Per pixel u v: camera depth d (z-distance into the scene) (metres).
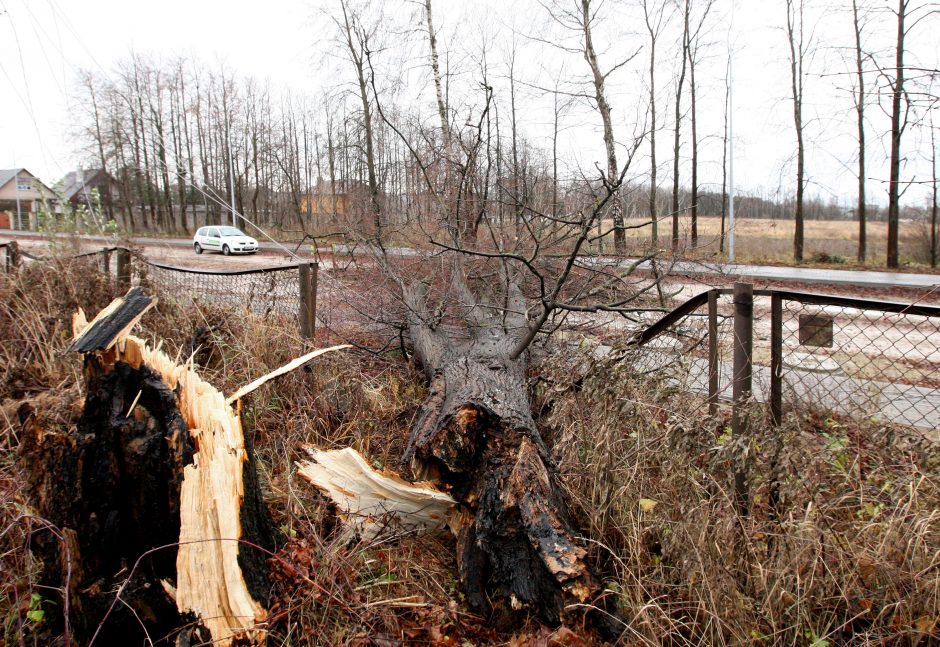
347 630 2.46
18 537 2.85
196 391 2.57
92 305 5.50
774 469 2.52
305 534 2.95
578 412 3.45
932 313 2.38
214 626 2.18
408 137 7.71
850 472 2.68
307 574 2.53
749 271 15.85
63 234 7.80
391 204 7.08
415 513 3.24
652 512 2.84
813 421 3.08
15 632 2.38
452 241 5.80
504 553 2.74
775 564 2.48
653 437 3.04
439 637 2.53
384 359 5.48
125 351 2.51
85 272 5.74
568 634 2.31
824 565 2.39
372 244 6.33
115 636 2.31
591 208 5.25
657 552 2.85
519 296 5.73
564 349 4.70
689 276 6.54
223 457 2.42
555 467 3.27
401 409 4.59
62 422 2.63
